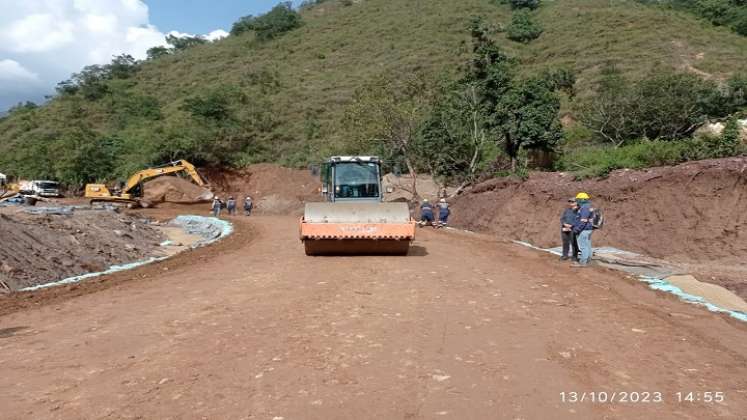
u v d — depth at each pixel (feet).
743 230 44.93
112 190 156.46
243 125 198.80
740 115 93.25
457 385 18.19
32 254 43.88
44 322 28.14
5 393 18.06
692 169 51.78
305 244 49.08
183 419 15.83
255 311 28.89
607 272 42.06
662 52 185.37
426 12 314.35
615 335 24.56
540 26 245.04
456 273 40.75
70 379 19.30
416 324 25.82
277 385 18.31
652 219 51.96
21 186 157.79
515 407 16.51
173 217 126.82
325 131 196.13
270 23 344.90
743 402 17.28
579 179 67.26
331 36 311.06
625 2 277.23
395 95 118.01
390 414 15.96
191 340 23.75
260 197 165.07
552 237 63.62
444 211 85.81
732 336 24.86
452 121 115.65
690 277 37.73
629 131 99.45
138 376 19.44
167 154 175.11
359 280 37.50
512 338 23.75
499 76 116.88
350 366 20.04
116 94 277.44
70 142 183.93
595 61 188.03
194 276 41.65
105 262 51.21
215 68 295.89
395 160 125.49
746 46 190.90
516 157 110.52
